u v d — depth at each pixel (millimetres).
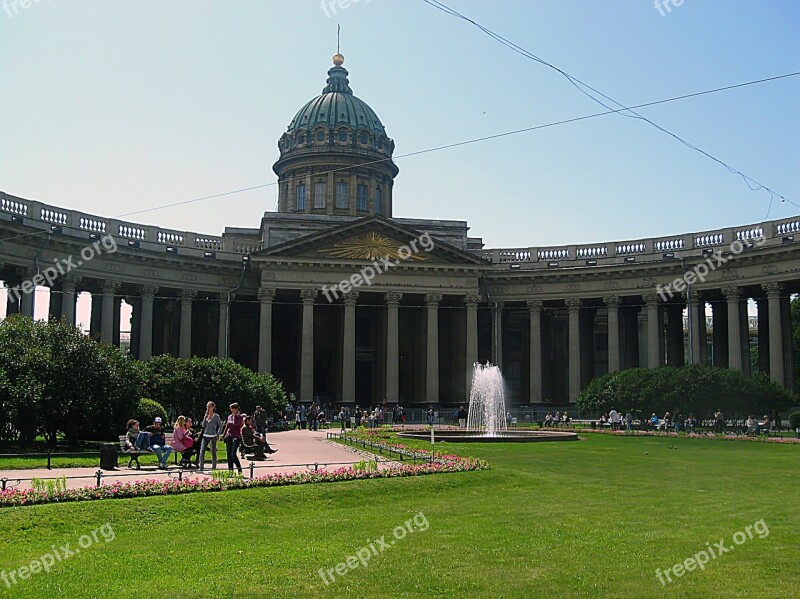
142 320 69250
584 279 76625
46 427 33781
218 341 74250
